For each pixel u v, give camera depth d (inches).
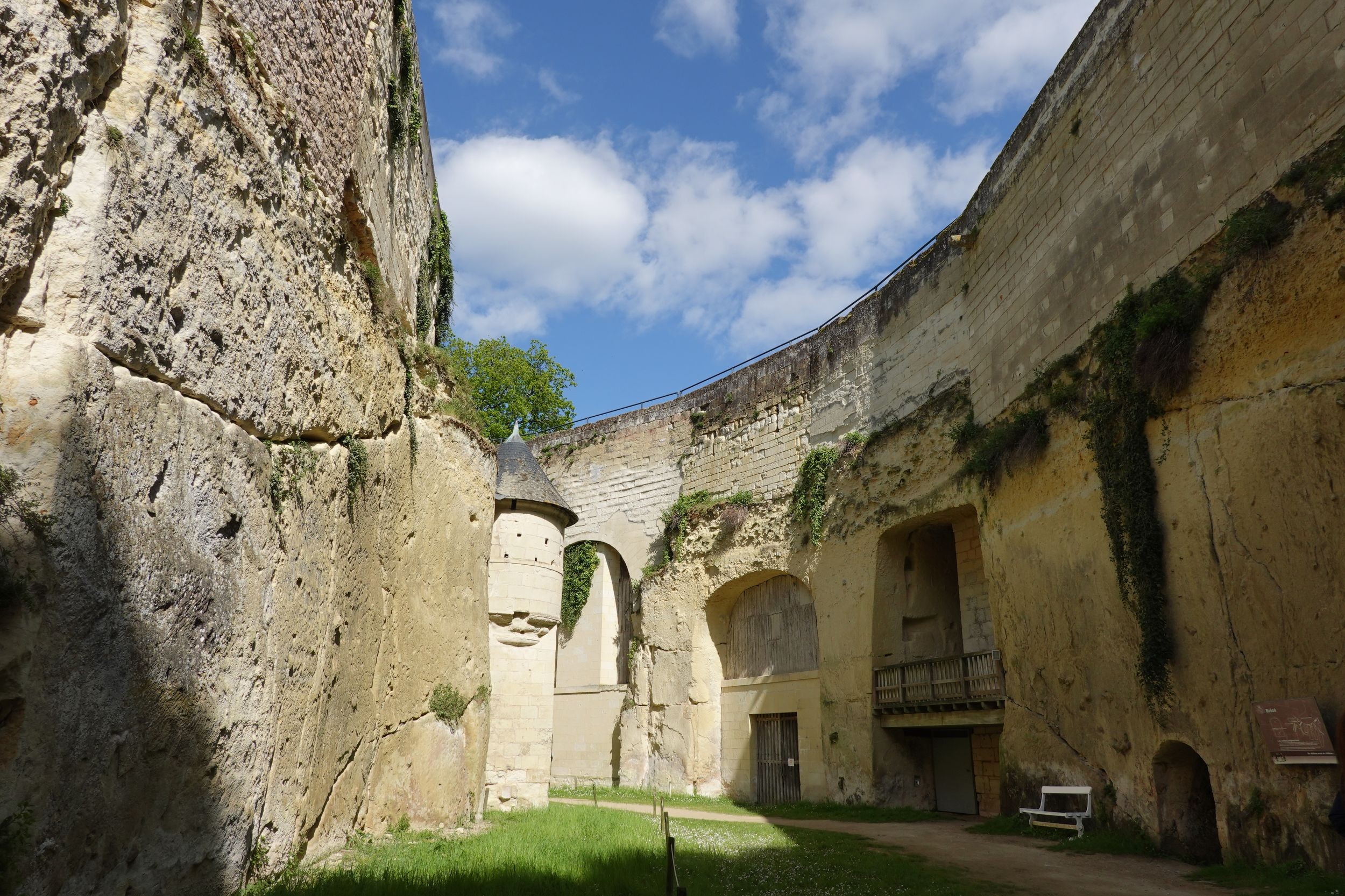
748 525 1147.9
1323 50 445.4
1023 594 695.1
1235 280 474.6
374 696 427.8
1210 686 469.1
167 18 239.5
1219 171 515.8
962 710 796.0
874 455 994.1
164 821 226.7
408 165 546.3
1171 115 567.2
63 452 188.4
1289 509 423.8
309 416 341.4
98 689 196.4
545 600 741.3
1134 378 548.4
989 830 649.6
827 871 424.8
